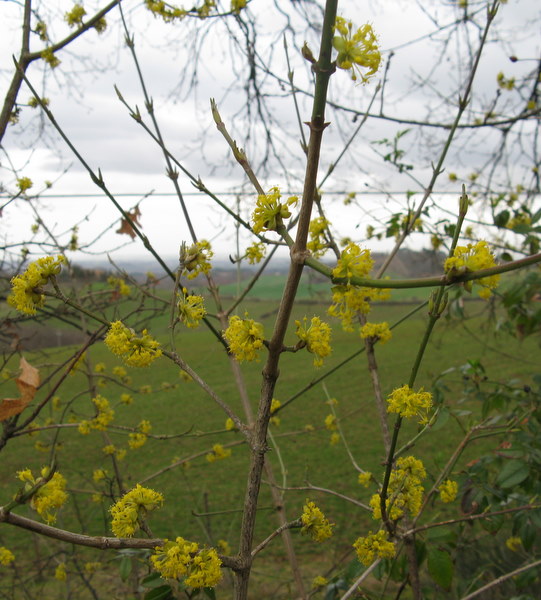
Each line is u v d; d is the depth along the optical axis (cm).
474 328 1658
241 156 128
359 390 1443
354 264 110
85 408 1212
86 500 712
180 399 1485
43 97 372
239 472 925
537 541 352
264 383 123
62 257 139
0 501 692
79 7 282
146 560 210
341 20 101
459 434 1012
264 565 588
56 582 497
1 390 905
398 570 233
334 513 700
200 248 148
